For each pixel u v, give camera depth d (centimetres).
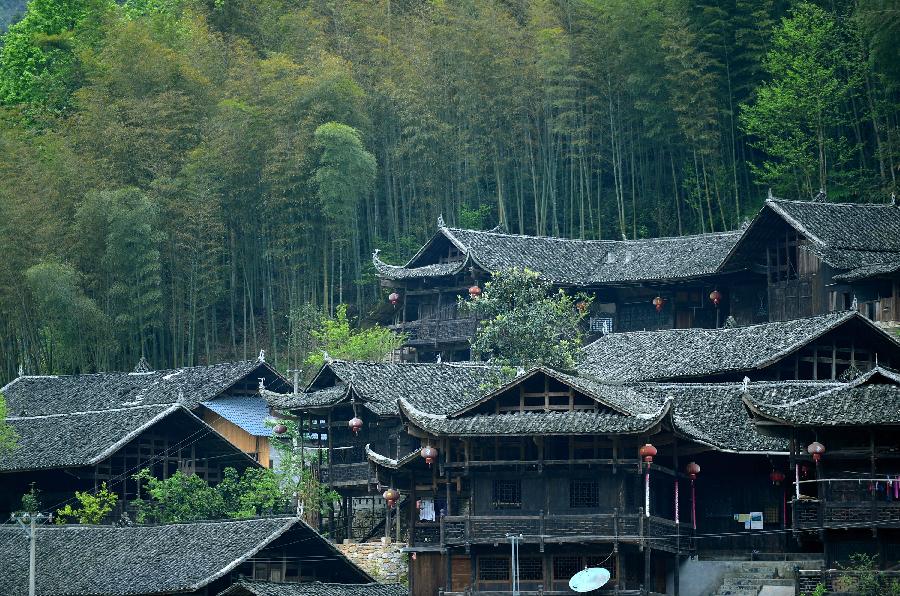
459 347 11350
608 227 12750
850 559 7194
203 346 12712
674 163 12769
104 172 12356
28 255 11806
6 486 9950
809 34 11600
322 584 7975
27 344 11950
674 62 12081
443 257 11638
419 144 12581
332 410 9425
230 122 12606
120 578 8069
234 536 8188
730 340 9412
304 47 13800
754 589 7788
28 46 14262
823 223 10262
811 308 10225
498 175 12600
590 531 7706
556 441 7869
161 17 14075
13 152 12538
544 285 10169
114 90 13038
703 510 8225
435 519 8338
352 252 12875
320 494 9350
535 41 12825
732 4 12369
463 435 7756
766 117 11750
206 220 12100
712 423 8094
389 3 14050
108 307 11831
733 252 10556
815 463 7394
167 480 9412
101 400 10894
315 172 12331
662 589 7994
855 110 11712
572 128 12269
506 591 7838
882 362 9075
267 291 12769
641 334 9950
